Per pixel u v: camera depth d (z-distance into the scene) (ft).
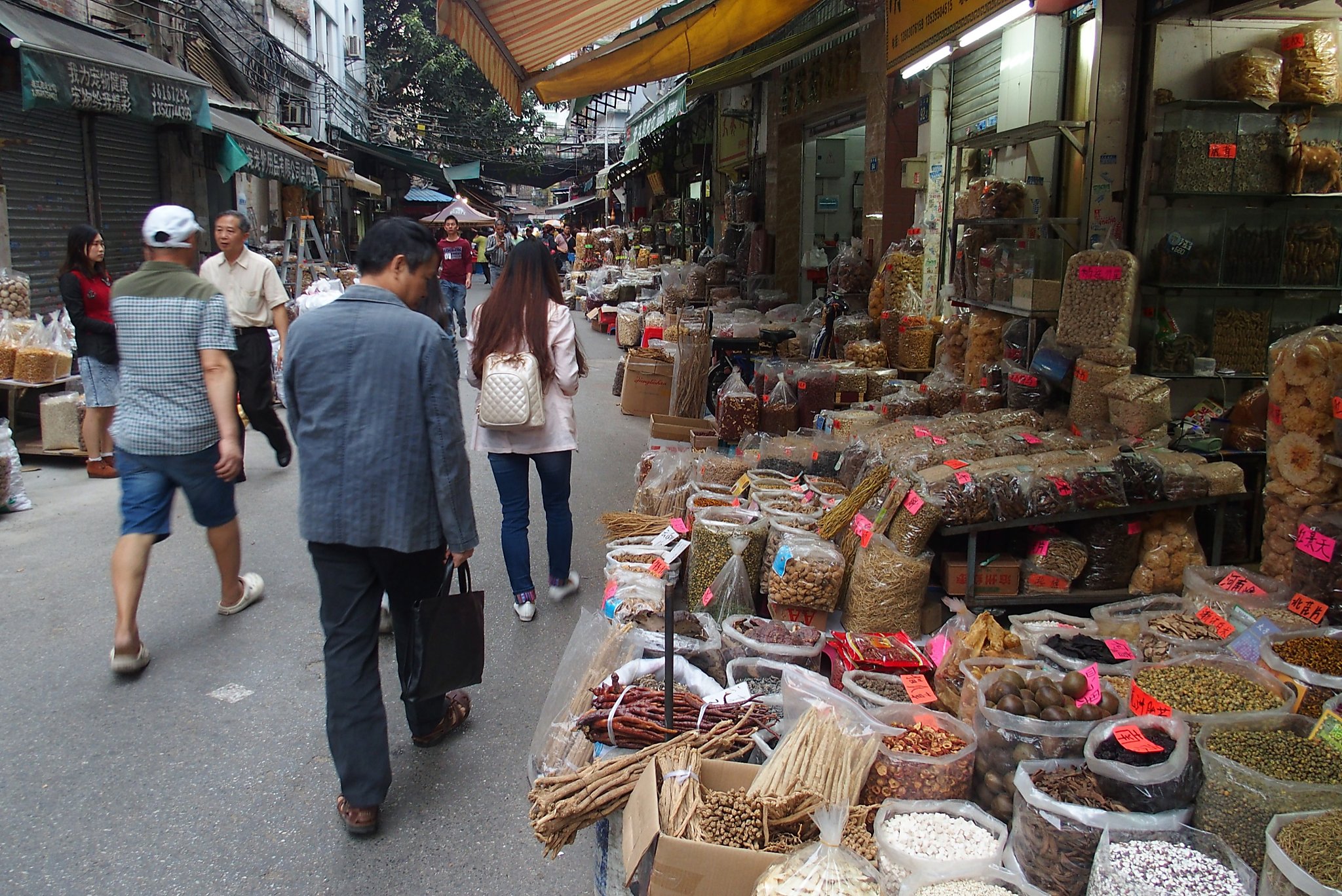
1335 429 11.51
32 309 30.76
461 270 41.83
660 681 9.73
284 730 11.78
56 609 15.29
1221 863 6.69
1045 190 20.39
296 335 9.79
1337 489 11.78
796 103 41.16
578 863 9.45
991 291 19.94
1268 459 12.73
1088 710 8.32
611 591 12.32
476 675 10.81
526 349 14.79
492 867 9.34
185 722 11.94
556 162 147.43
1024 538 13.91
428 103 114.11
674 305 49.08
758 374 25.63
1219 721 7.98
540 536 19.33
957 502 12.85
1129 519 13.64
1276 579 12.10
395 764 11.18
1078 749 8.11
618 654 10.33
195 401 13.35
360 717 9.68
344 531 9.52
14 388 24.11
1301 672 8.89
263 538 18.92
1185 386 17.12
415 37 112.78
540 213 228.02
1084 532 13.76
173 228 13.09
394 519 9.61
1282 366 12.24
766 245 45.52
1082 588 13.74
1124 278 15.56
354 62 102.22
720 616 12.90
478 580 16.97
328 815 10.12
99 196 35.06
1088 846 6.93
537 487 23.07
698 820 6.98
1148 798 7.20
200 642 14.20
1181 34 16.16
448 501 9.96
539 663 13.75
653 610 11.54
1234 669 9.10
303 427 9.70
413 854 9.52
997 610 13.60
